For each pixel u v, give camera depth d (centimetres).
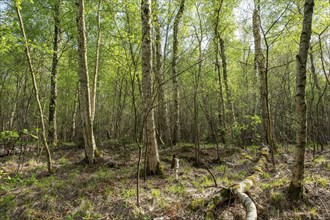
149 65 680
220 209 442
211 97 1304
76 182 647
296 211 423
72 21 1149
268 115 748
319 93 1176
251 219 369
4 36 571
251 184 496
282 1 734
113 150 1128
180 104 1580
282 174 602
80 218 492
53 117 1283
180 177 671
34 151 1077
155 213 475
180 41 1153
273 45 1103
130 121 1820
